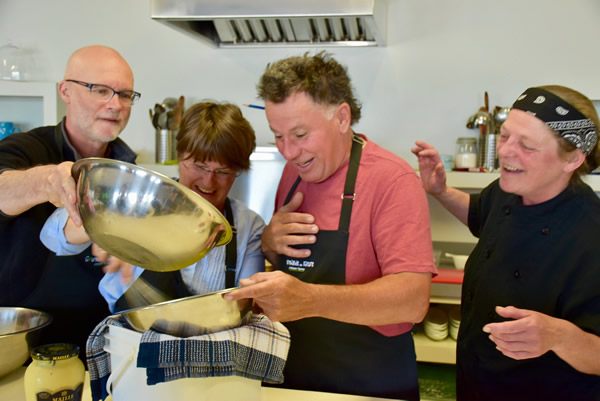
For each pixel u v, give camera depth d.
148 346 1.00
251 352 1.09
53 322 1.57
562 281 1.31
